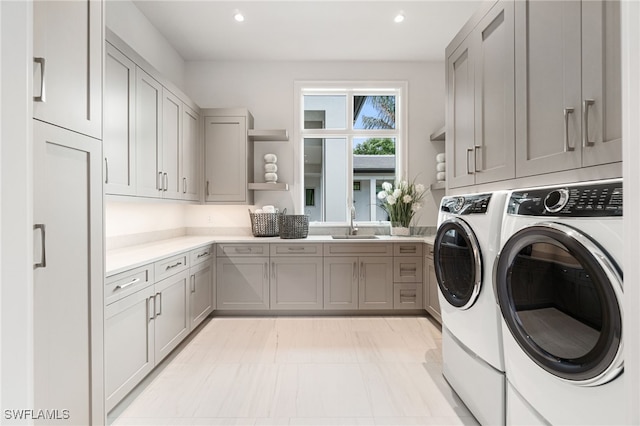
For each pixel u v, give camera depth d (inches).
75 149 49.6
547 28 51.8
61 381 46.6
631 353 21.2
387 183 154.9
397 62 157.3
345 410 73.2
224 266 136.9
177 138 122.3
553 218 45.3
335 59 154.6
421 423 68.9
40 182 42.6
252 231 152.5
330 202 165.5
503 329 57.1
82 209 51.2
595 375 38.5
